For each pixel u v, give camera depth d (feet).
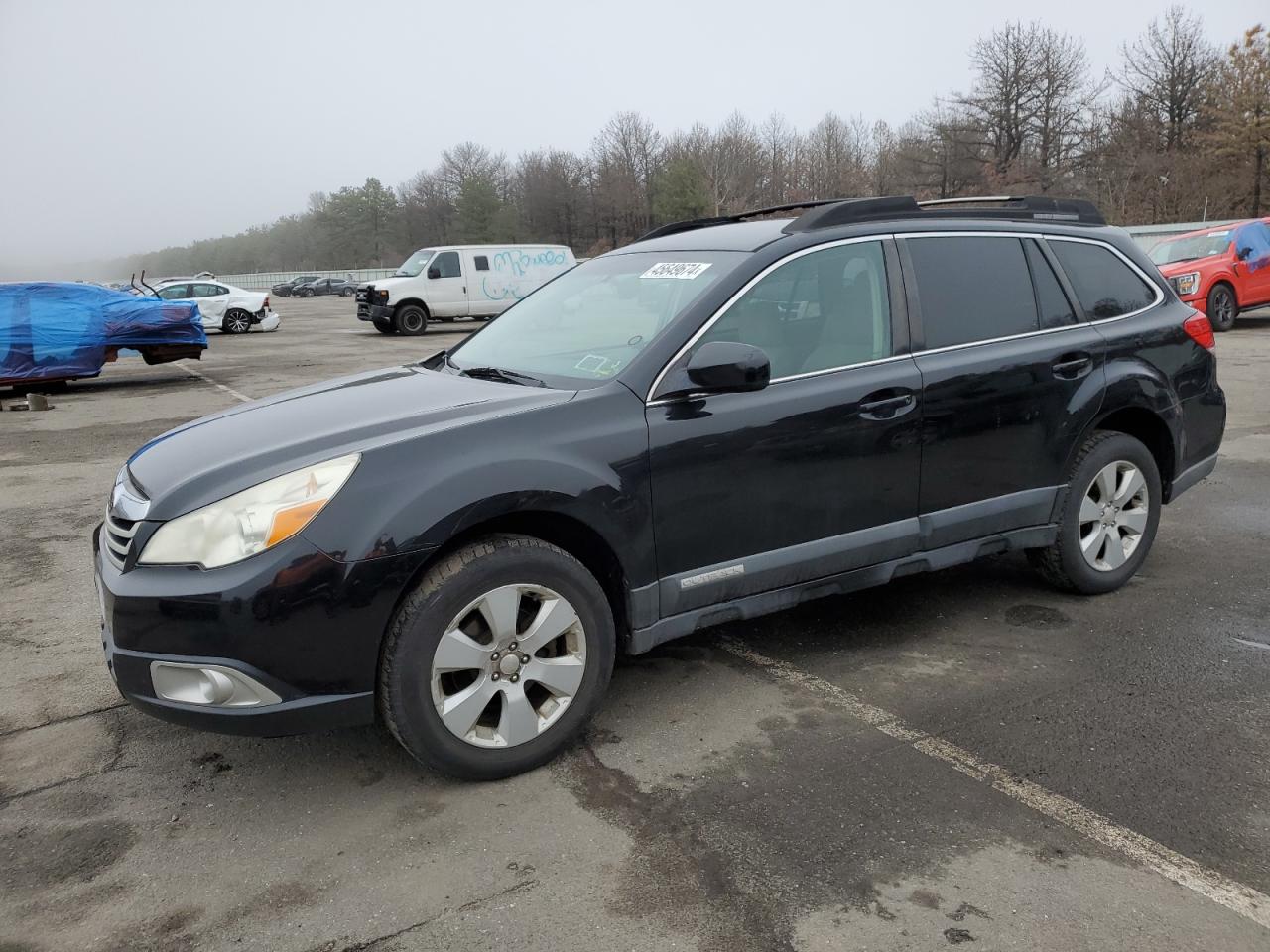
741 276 11.23
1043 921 7.49
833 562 11.60
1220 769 9.66
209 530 8.75
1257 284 50.42
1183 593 14.66
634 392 10.36
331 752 10.51
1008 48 184.44
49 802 9.61
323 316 116.67
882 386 11.67
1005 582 15.31
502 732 9.66
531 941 7.43
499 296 76.69
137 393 43.80
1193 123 161.38
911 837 8.63
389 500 8.93
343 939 7.52
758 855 8.42
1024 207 14.30
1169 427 14.61
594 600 10.02
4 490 24.09
